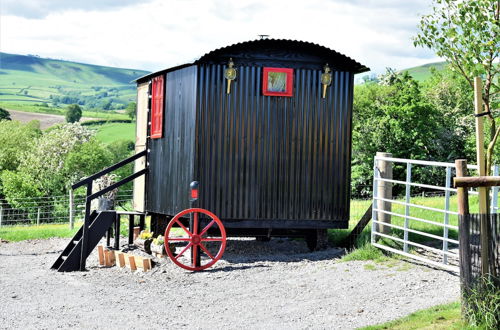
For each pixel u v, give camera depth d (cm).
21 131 7688
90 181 1316
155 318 832
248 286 1022
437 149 3981
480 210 706
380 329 717
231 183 1285
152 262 1210
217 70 1277
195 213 1186
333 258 1216
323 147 1312
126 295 983
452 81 4238
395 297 891
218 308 884
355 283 989
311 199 1309
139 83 1612
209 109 1275
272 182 1297
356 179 4072
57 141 6384
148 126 1517
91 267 1261
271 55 1288
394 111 3938
